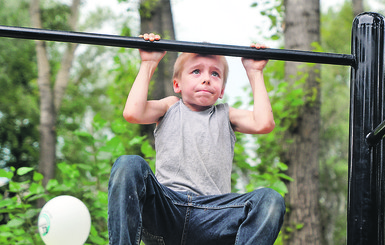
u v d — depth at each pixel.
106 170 4.08
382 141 1.79
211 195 1.94
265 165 5.27
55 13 15.88
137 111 1.99
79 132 4.07
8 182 4.16
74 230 2.86
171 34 7.92
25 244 4.05
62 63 16.22
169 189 1.92
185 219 1.90
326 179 18.98
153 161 4.35
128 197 1.65
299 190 5.54
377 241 1.73
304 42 5.76
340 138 19.09
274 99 5.52
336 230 18.52
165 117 2.12
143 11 7.58
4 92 17.30
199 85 2.07
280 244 5.68
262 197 1.77
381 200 1.76
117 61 6.39
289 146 5.58
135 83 2.01
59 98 15.94
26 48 17.64
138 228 1.63
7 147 16.92
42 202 9.12
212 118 2.13
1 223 4.70
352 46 1.86
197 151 2.04
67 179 4.19
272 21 6.08
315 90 5.58
